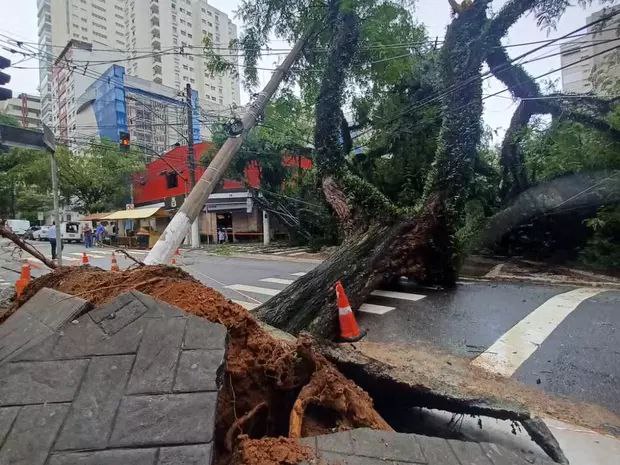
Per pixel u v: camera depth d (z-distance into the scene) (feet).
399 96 39.47
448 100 25.27
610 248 29.89
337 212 26.50
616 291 23.86
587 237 33.32
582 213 32.91
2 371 4.40
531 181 36.55
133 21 165.78
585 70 41.55
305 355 6.62
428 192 24.76
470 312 20.43
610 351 14.12
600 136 31.14
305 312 16.79
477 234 33.35
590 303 20.86
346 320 15.26
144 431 3.77
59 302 5.85
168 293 6.64
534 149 36.29
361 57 33.86
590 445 8.08
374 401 8.48
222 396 5.44
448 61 25.77
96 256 55.83
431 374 12.77
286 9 34.63
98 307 5.52
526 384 11.91
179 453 3.59
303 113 45.16
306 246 60.85
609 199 29.60
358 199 25.35
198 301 6.48
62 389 4.18
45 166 87.30
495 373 12.82
